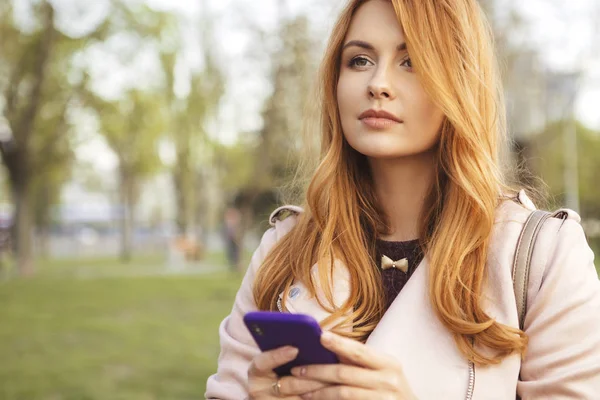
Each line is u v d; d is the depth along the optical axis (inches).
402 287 48.4
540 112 465.1
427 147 47.8
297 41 570.3
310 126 63.5
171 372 235.0
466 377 41.9
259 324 37.0
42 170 821.9
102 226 1889.8
